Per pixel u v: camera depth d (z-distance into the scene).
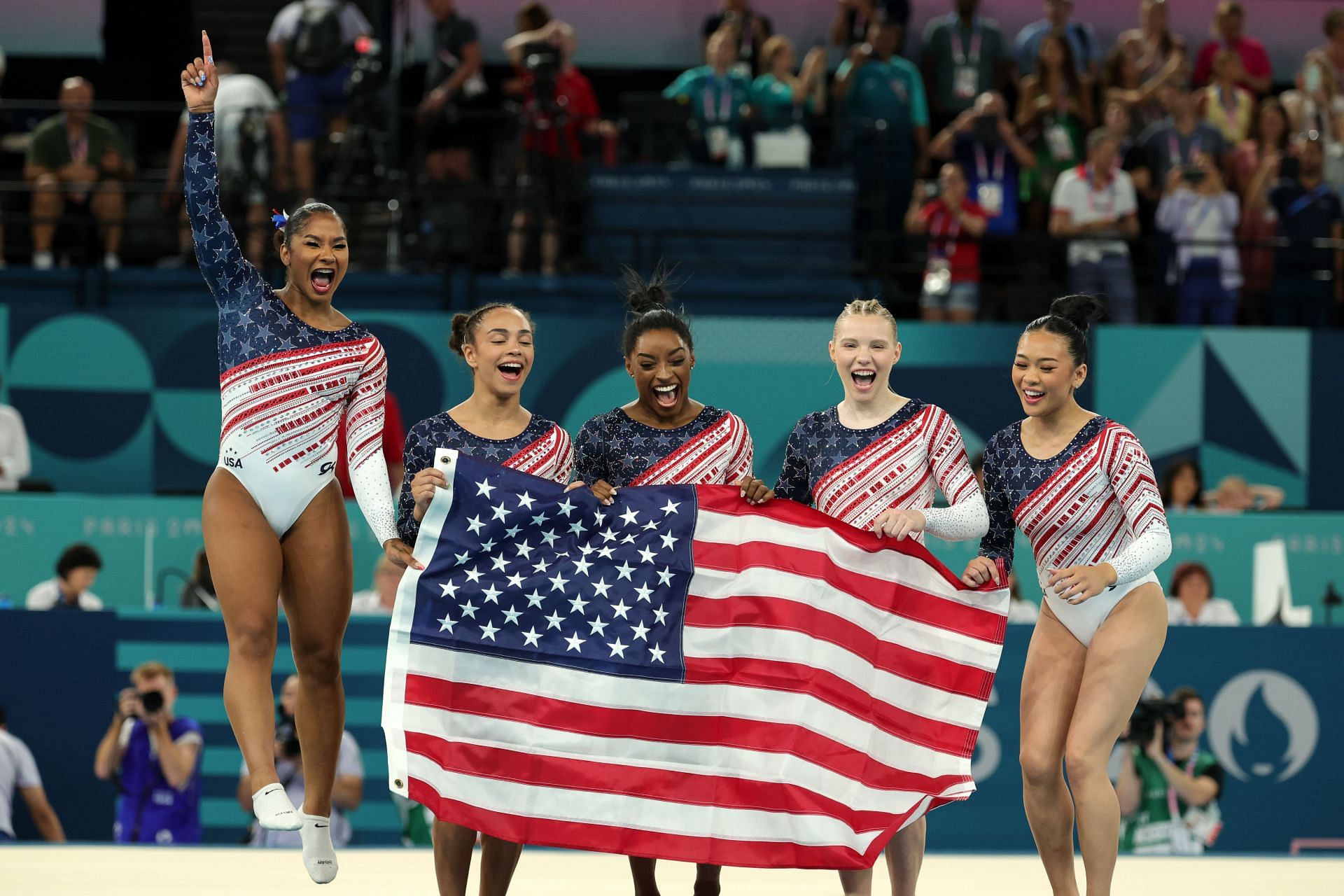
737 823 16.36
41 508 32.47
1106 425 16.84
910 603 17.02
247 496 16.28
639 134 41.81
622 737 16.59
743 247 40.25
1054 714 16.84
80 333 36.03
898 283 41.47
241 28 48.31
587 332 36.19
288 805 15.02
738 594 16.88
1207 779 26.25
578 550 16.91
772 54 41.84
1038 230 40.78
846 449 17.20
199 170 16.31
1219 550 32.84
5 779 25.72
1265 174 40.19
